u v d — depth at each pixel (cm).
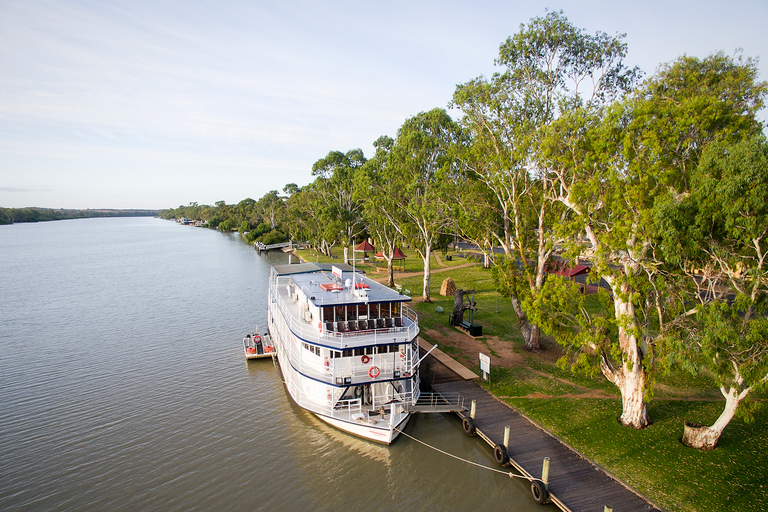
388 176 5359
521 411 2452
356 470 2103
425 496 1909
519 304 3388
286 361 2948
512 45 2883
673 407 2423
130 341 4053
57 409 2717
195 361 3547
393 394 2509
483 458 2159
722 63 1989
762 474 1791
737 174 1512
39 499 1889
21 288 6738
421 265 8100
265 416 2638
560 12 2733
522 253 3203
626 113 1941
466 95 3134
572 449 2072
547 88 2944
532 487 1841
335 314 2494
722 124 1770
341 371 2391
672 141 1777
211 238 17788
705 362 1806
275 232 13800
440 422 2527
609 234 2062
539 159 2672
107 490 1948
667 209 1652
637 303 1969
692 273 1953
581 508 1670
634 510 1645
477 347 3488
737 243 1686
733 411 1875
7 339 4122
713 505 1639
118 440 2362
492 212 3578
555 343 3575
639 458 1958
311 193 10069
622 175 1966
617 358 2116
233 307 5378
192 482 2008
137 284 6994
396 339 2423
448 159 4256
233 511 1819
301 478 2044
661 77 2111
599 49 2714
